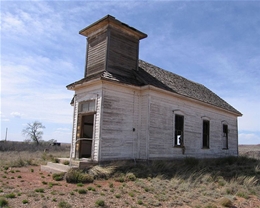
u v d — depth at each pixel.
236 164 16.45
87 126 14.29
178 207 7.00
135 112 13.06
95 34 14.04
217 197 8.35
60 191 7.68
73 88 13.52
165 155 13.67
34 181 9.14
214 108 19.12
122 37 13.82
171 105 14.62
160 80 15.14
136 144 12.91
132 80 13.35
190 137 15.96
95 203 6.60
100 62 13.22
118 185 8.85
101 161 11.20
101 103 11.60
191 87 19.53
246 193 9.00
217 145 19.22
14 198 6.76
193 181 10.00
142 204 6.91
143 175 10.40
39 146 36.09
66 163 12.00
